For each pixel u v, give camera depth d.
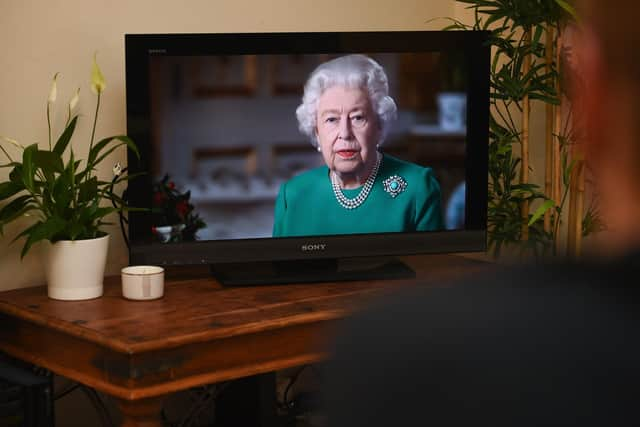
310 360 1.86
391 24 2.75
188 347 1.67
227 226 2.17
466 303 0.28
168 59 2.09
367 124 2.22
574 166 2.20
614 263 0.26
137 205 2.12
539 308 0.26
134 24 2.26
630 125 0.24
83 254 1.94
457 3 2.91
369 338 0.28
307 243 2.23
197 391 2.37
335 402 0.28
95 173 2.24
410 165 2.27
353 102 2.21
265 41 2.13
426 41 2.23
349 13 2.65
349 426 0.28
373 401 0.27
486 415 0.26
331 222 2.24
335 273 2.21
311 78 2.18
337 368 0.29
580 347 0.25
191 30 2.35
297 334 1.84
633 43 0.24
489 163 2.46
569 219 2.31
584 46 0.25
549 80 2.39
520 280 0.28
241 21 2.43
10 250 2.14
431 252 2.31
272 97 2.16
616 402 0.25
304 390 2.58
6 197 1.92
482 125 2.30
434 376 0.27
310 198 2.22
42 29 2.12
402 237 2.29
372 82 2.21
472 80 2.28
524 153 2.41
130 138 2.09
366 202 2.25
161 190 2.12
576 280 0.27
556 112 2.35
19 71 2.10
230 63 2.12
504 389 0.26
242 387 2.22
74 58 2.18
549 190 2.43
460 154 2.30
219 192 2.16
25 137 2.12
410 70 2.23
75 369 1.75
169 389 1.64
